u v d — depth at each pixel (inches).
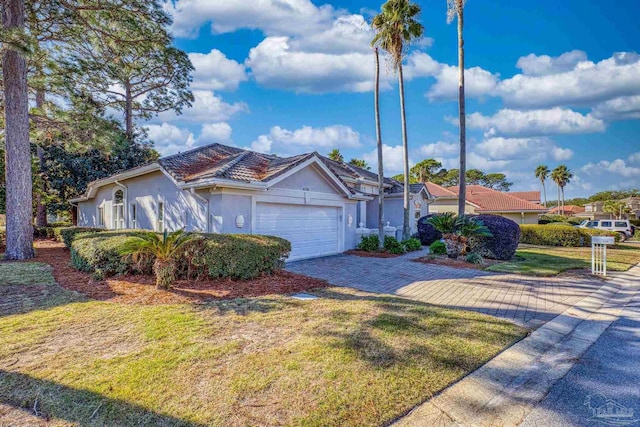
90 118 594.9
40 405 127.3
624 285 386.0
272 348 180.1
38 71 595.5
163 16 561.6
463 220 551.8
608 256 640.4
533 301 306.8
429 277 405.7
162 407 127.0
